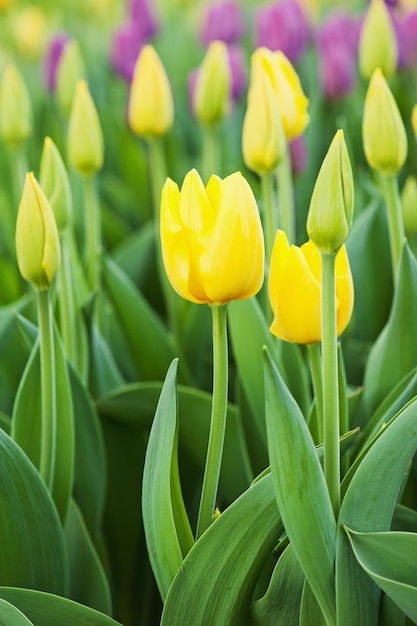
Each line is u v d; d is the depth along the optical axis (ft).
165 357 4.10
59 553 3.26
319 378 3.12
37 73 9.61
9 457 3.14
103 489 3.65
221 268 2.80
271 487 2.89
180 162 6.82
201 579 2.96
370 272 4.33
